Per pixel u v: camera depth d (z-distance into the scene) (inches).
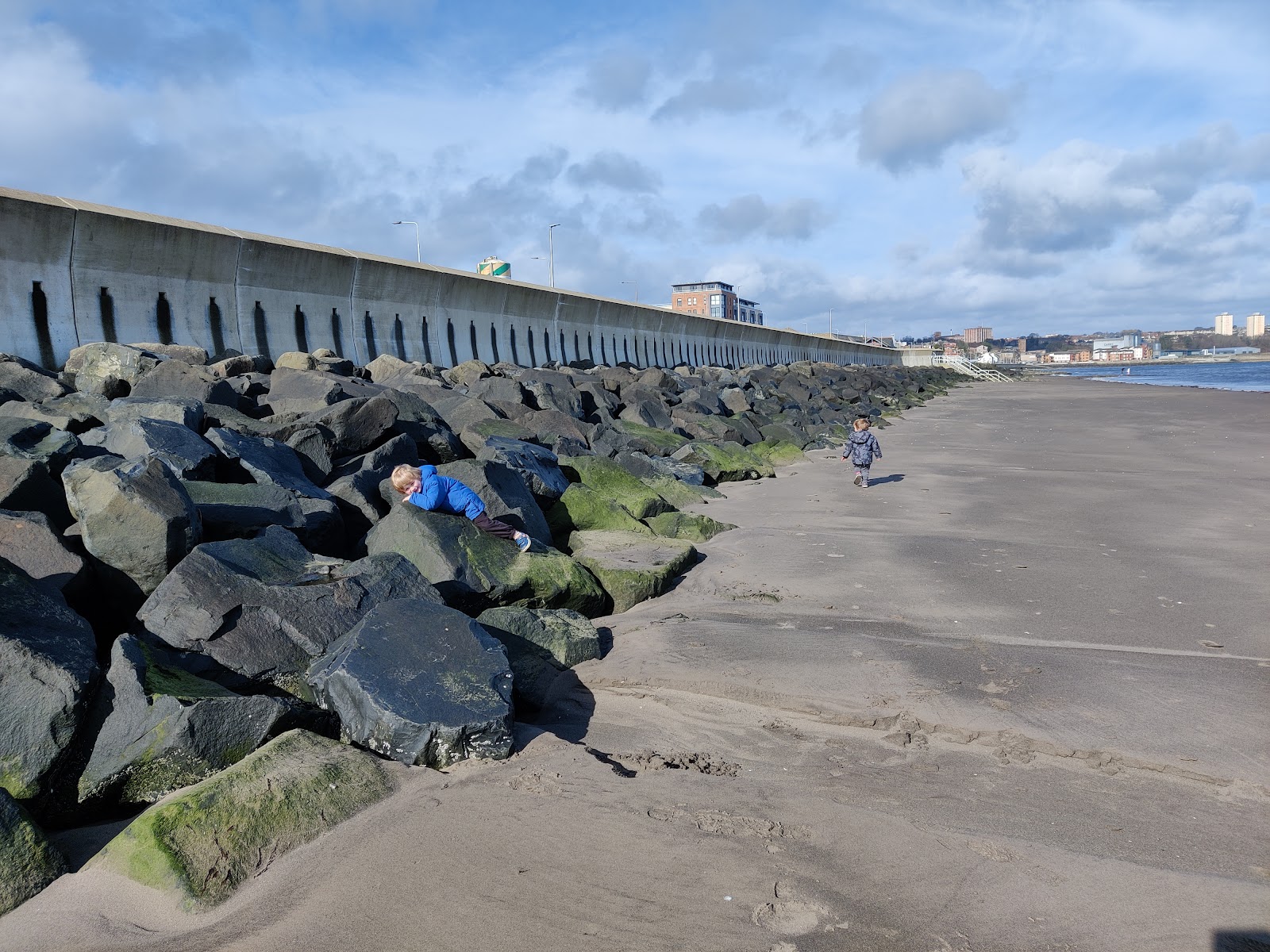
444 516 297.0
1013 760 189.8
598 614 308.2
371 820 159.8
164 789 170.6
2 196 497.0
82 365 486.0
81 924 136.2
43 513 240.5
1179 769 182.2
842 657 250.4
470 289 927.7
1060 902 135.0
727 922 129.8
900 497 541.3
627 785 174.1
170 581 212.4
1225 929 128.3
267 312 679.7
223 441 337.7
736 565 368.8
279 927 132.2
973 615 291.9
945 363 4293.8
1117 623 280.4
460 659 202.2
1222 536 410.9
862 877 141.6
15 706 165.8
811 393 1390.3
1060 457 746.8
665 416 775.1
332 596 228.5
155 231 585.0
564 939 126.7
